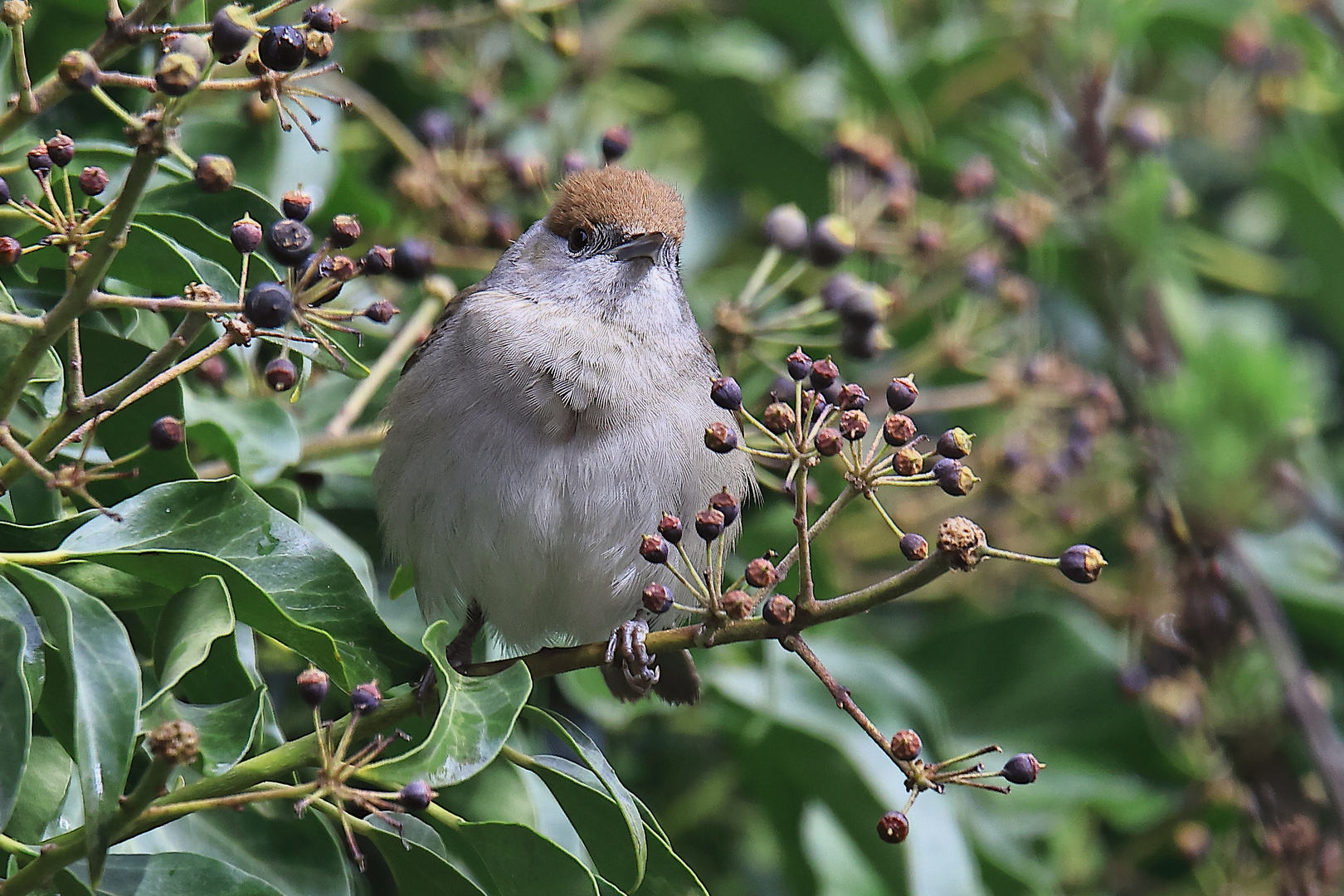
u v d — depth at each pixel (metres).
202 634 5.30
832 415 5.74
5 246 5.09
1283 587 9.18
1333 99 11.15
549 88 10.42
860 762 8.16
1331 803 6.63
